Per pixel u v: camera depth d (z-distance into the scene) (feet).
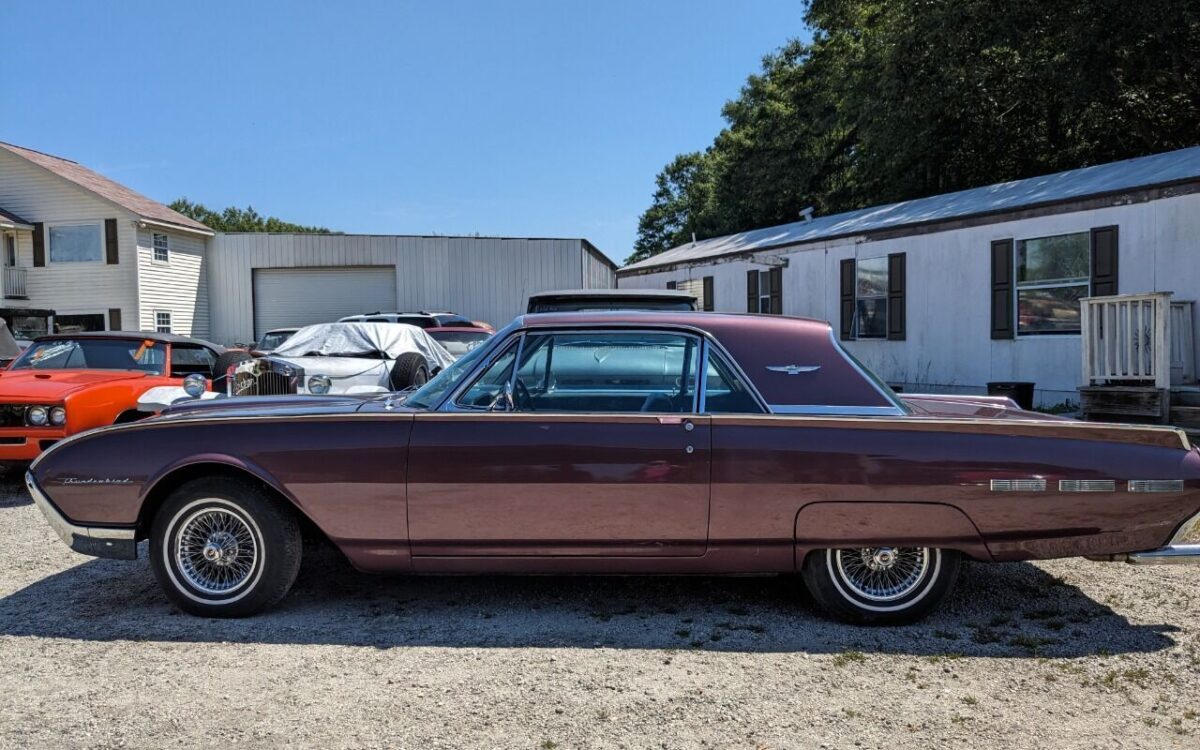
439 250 90.48
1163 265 31.55
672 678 10.82
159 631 12.60
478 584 15.10
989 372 38.75
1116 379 30.12
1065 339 35.40
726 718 9.69
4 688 10.53
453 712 9.85
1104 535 12.27
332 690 10.46
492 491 12.50
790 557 12.53
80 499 13.10
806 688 10.51
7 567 16.14
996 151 70.74
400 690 10.46
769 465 12.27
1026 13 56.54
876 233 44.06
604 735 9.29
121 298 86.69
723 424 12.42
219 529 13.21
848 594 12.71
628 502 12.41
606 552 12.61
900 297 43.14
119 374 25.63
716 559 12.59
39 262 88.12
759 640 12.23
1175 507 12.19
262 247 93.20
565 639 12.28
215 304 94.63
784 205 100.27
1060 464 12.16
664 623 13.00
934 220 40.73
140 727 9.49
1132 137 64.39
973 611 13.52
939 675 10.92
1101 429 12.28
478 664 11.30
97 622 13.01
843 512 12.30
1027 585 14.89
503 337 13.51
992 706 10.00
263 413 13.28
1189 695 10.29
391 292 92.32
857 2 77.41
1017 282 37.29
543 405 13.32
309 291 93.25
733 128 116.67
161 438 13.00
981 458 12.17
